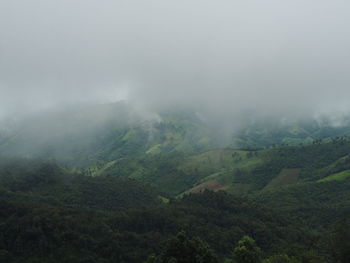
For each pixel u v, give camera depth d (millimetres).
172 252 74562
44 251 100812
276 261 95750
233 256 97125
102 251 105938
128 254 106938
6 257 96750
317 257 95188
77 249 104188
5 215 114688
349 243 74188
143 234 120188
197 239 78688
